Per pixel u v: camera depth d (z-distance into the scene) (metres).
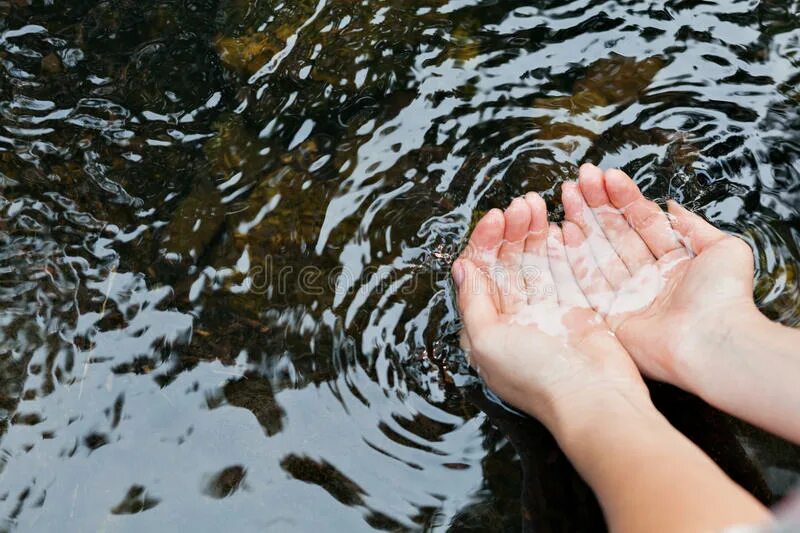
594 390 1.57
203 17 2.47
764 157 2.03
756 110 2.11
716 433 1.59
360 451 1.62
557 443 1.58
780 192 1.97
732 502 1.16
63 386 1.73
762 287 1.79
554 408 1.58
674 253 1.85
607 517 1.30
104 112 2.25
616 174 1.93
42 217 2.03
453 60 2.29
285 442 1.64
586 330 1.75
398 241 1.94
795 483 1.48
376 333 1.79
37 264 1.94
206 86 2.29
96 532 1.52
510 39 2.33
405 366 1.75
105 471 1.61
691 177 2.01
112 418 1.68
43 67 2.35
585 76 2.22
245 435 1.65
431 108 2.18
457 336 1.80
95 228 2.01
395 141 2.12
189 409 1.69
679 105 2.14
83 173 2.12
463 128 2.13
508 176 2.04
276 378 1.73
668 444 1.36
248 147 2.14
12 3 2.51
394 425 1.66
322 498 1.56
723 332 1.58
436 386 1.73
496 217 1.90
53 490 1.58
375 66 2.29
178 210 2.03
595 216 1.96
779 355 1.47
